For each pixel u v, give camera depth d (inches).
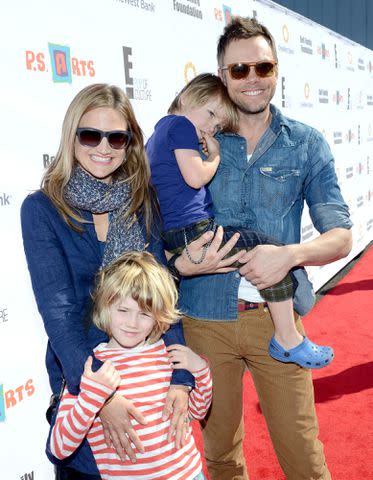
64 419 63.8
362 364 172.4
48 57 93.0
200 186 84.7
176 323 75.8
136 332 67.9
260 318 89.4
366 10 485.4
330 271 267.1
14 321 89.8
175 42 130.3
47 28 92.7
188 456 68.7
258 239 87.0
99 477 68.6
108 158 70.7
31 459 93.8
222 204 92.7
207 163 85.8
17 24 87.0
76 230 68.4
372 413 142.9
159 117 125.1
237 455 97.5
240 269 84.6
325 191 91.0
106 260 71.1
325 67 233.0
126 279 66.4
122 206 71.9
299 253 83.5
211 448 95.8
